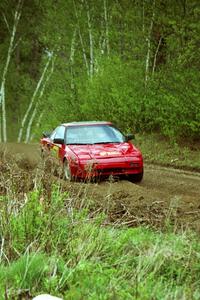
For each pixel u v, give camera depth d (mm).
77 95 29688
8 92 49812
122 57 29000
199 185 14992
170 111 20875
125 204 10672
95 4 34688
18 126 50531
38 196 7898
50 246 7012
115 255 7020
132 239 7543
